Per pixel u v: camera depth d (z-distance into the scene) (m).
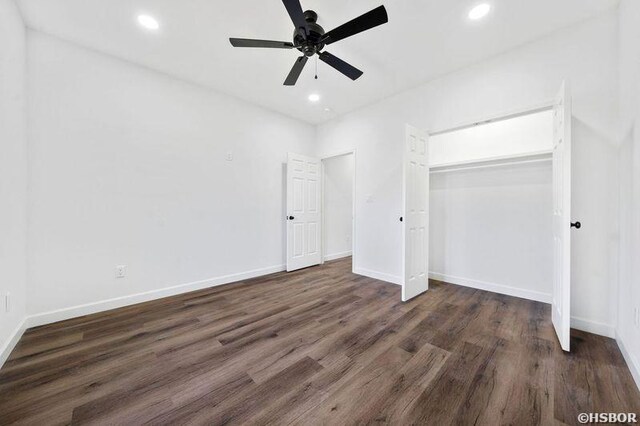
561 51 2.33
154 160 3.00
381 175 3.81
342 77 3.13
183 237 3.24
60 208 2.43
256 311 2.66
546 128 2.85
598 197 2.17
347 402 1.42
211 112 3.47
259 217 4.03
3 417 1.32
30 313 2.29
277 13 2.12
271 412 1.36
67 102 2.46
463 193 3.39
